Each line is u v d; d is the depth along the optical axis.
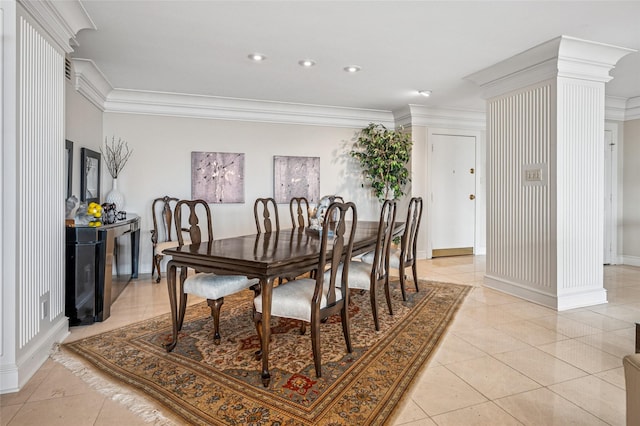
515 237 3.80
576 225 3.46
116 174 4.75
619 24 2.87
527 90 3.62
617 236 5.66
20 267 2.10
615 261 5.66
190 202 2.94
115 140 4.84
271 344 2.65
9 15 2.01
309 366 2.30
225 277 2.71
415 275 4.02
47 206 2.47
